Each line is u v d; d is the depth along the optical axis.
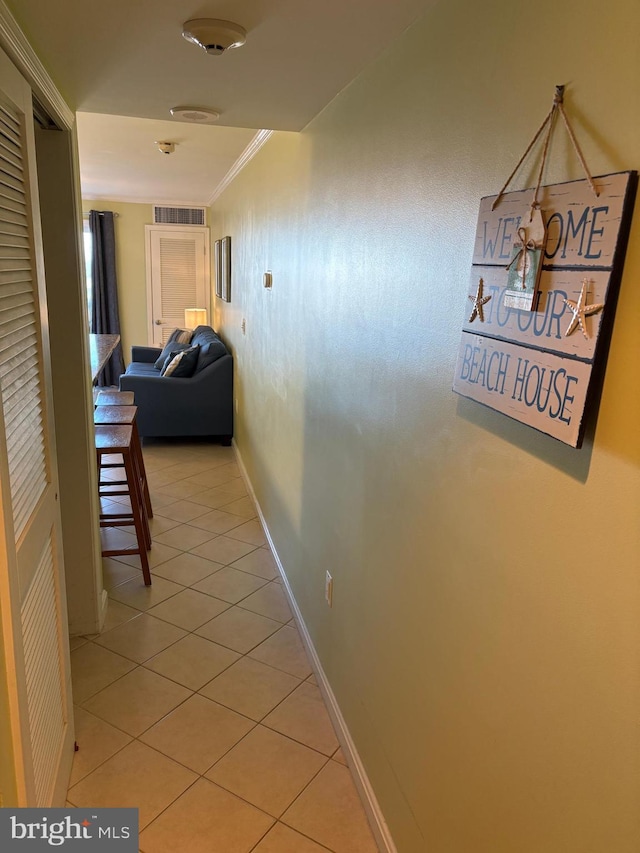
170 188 6.25
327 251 2.16
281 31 1.47
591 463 0.84
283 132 2.91
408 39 1.43
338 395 2.08
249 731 2.15
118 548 3.46
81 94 2.06
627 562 0.78
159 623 2.77
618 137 0.77
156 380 5.41
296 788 1.92
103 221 7.23
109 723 2.15
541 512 0.96
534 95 0.95
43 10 1.38
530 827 1.01
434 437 1.34
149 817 1.79
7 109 1.28
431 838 1.40
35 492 1.48
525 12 0.97
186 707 2.25
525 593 1.01
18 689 1.24
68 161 2.23
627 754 0.79
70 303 2.36
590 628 0.85
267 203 3.43
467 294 1.17
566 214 0.86
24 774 1.28
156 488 4.48
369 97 1.70
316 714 2.25
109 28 1.49
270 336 3.44
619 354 0.78
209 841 1.73
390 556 1.63
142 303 7.66
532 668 0.99
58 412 2.44
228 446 5.65
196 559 3.39
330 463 2.21
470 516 1.19
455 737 1.28
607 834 0.83
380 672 1.73
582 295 0.82
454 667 1.27
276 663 2.53
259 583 3.15
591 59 0.82
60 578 1.79
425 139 1.35
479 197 1.12
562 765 0.92
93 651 2.55
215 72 1.80
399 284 1.51
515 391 0.98
